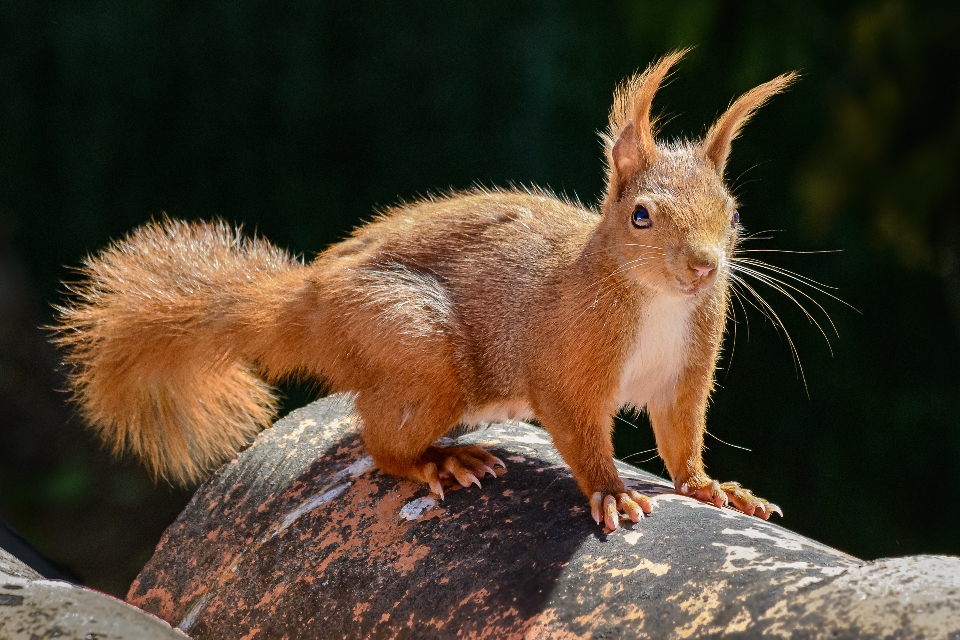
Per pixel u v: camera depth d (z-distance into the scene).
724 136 6.48
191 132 15.20
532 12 15.16
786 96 15.81
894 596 3.69
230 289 7.25
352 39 15.12
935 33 16.28
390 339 6.42
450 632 4.80
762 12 15.66
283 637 5.41
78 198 15.40
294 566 5.71
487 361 6.60
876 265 15.99
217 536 6.23
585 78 15.12
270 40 15.06
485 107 15.02
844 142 16.25
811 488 14.70
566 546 4.93
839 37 16.19
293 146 15.14
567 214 6.92
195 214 15.23
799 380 14.95
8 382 14.65
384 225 7.30
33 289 15.62
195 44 15.13
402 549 5.46
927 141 17.00
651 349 6.23
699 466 6.44
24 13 15.32
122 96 15.27
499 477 5.98
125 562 13.81
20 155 15.52
